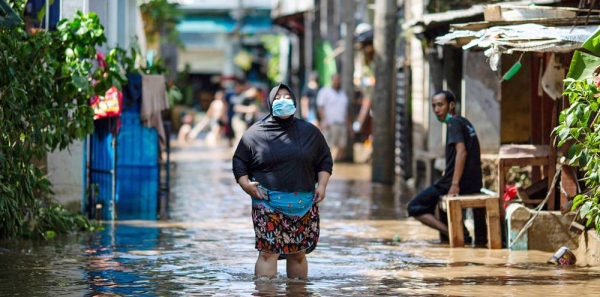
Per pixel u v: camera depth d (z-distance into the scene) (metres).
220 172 45.91
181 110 83.69
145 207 28.64
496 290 16.86
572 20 20.28
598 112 19.30
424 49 37.09
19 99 21.39
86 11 25.64
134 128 28.38
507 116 29.31
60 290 16.80
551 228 21.72
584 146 18.66
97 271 18.78
